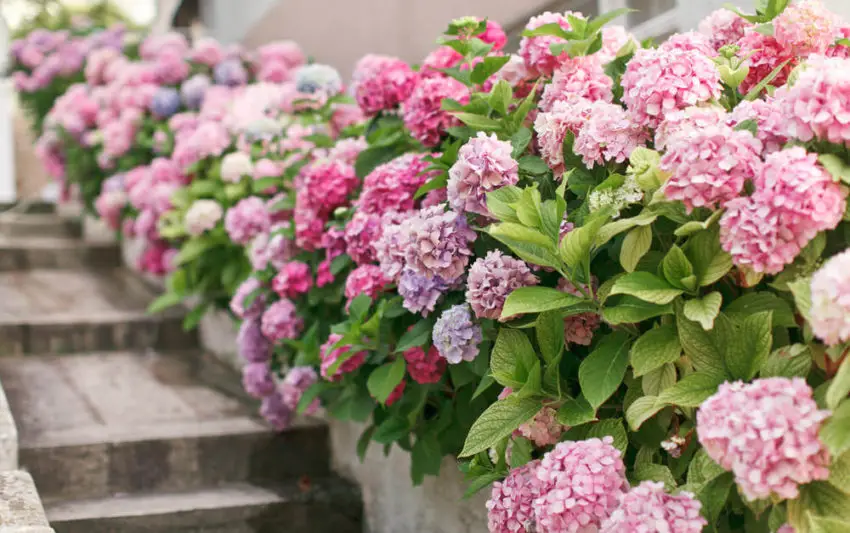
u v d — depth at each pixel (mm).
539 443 2061
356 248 2648
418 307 2281
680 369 1874
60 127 6254
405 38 4141
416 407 2584
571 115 2143
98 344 4555
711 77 1921
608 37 2441
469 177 2115
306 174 3221
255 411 3723
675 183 1718
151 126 5398
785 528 1587
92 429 3361
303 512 3188
